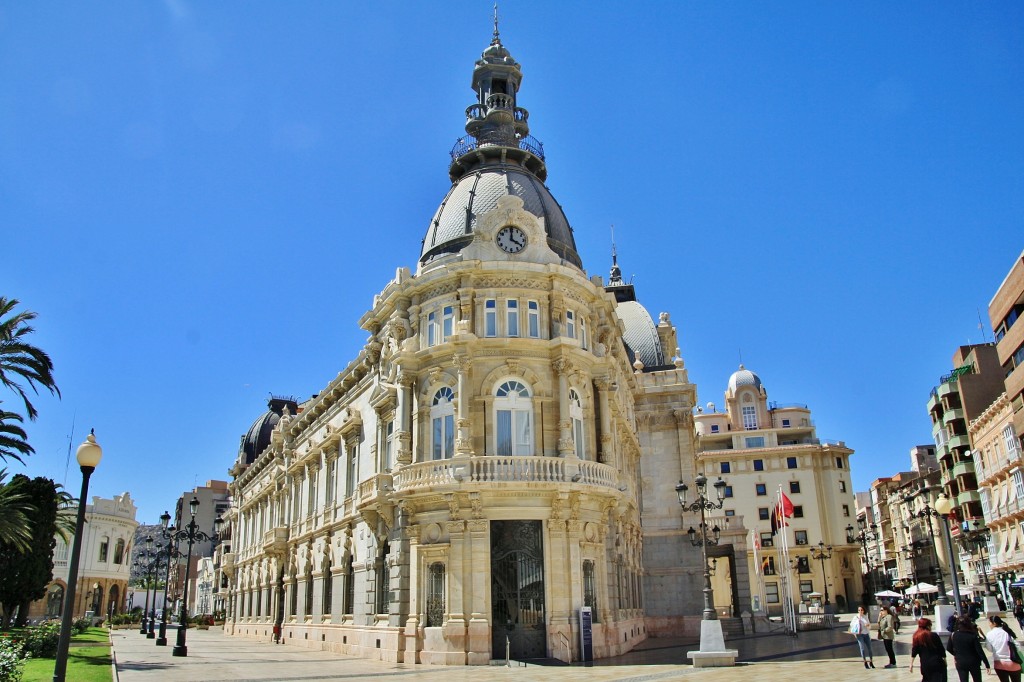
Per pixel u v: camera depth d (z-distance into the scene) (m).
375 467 40.75
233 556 80.50
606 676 26.50
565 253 41.50
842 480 113.00
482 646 31.55
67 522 59.09
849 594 108.06
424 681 25.75
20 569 54.25
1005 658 17.73
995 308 62.91
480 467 33.03
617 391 44.19
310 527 53.59
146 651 43.62
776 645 40.41
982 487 77.25
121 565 110.25
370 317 42.88
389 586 36.66
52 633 37.19
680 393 57.00
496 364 35.56
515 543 33.31
